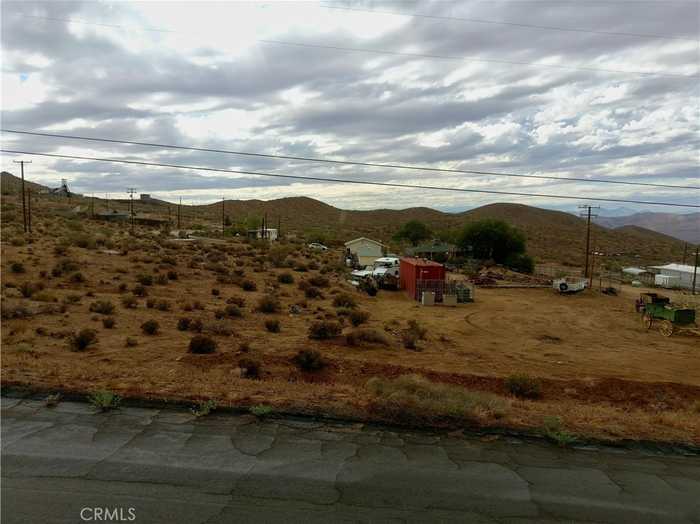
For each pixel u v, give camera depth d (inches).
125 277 1460.4
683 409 559.2
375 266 2450.8
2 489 244.8
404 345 906.7
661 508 257.0
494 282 2380.7
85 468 271.3
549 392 613.9
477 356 883.4
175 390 405.1
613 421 403.5
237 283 1562.5
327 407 382.9
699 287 2891.2
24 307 872.3
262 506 240.4
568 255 5305.1
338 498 252.2
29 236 2090.3
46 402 365.4
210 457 291.9
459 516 240.7
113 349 671.8
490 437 346.9
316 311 1226.6
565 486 277.7
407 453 311.7
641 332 1318.9
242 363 572.4
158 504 237.3
